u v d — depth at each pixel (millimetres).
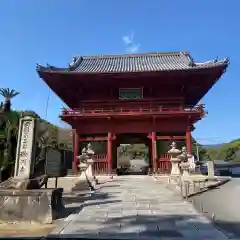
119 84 43031
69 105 54031
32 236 8836
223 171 52312
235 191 18750
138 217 11242
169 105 42812
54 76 40750
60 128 63969
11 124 25281
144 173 49750
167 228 9438
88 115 40406
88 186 21984
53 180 30453
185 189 18391
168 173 38781
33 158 12250
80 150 41469
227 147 85750
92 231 9102
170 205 14234
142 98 42906
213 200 15594
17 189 11281
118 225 9914
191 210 12773
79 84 42969
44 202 10891
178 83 42625
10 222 10656
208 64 39625
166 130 41344
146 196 17922
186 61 45000
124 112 40250
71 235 8633
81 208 13492
